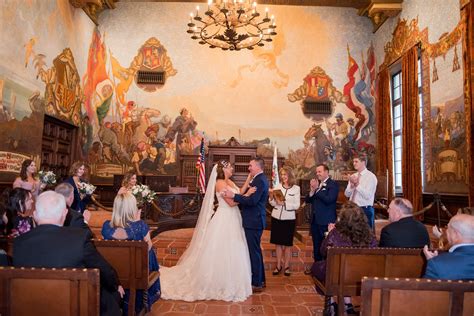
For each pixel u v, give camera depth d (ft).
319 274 13.85
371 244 13.19
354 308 15.49
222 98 50.21
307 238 28.91
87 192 20.43
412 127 38.06
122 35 50.26
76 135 43.09
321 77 50.67
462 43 29.30
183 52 50.60
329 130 50.01
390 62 45.39
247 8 32.55
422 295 7.60
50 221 9.14
